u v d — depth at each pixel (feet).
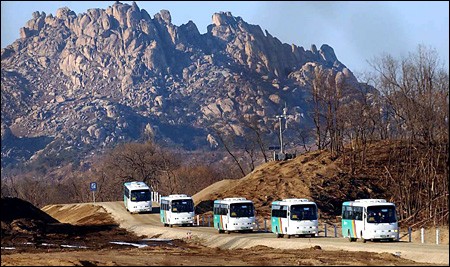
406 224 266.36
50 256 173.78
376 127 403.95
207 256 170.19
